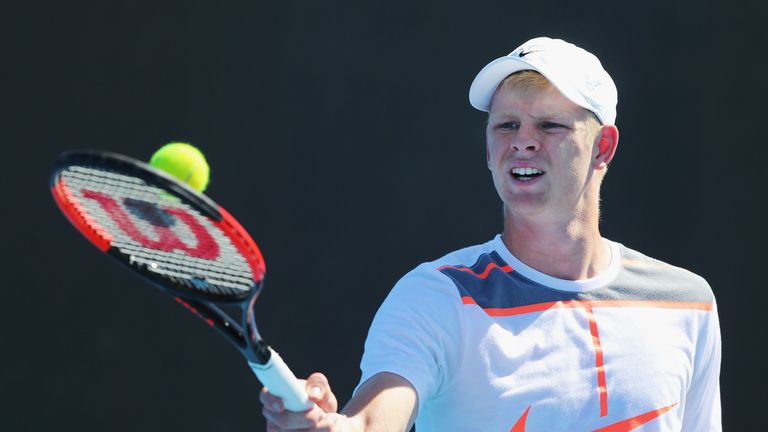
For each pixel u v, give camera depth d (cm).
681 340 1156
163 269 959
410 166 2362
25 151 2308
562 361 1098
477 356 1083
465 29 2398
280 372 938
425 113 2378
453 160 2366
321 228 2338
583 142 1145
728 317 2403
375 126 2369
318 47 2378
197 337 2275
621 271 1174
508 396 1077
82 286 2280
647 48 2455
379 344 1077
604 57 2447
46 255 2286
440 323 1083
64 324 2269
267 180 2342
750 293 2409
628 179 2431
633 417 1104
